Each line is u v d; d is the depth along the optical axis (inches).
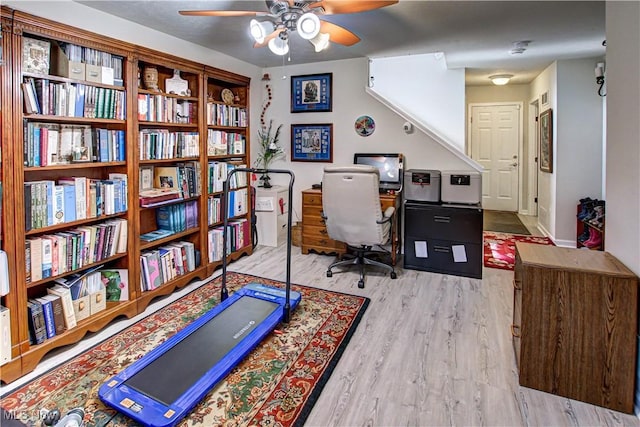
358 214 135.3
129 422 68.5
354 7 83.4
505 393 77.4
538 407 73.2
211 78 153.8
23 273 84.7
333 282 140.9
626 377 70.9
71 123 105.0
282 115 195.2
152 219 135.3
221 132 157.8
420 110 212.1
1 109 80.0
